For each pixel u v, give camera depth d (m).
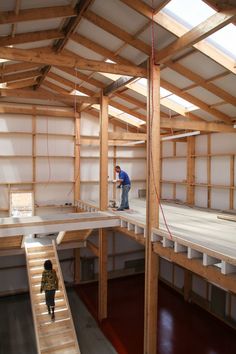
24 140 10.97
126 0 4.92
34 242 9.18
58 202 11.50
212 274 4.63
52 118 11.31
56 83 10.40
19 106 10.84
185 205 10.42
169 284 11.08
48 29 6.42
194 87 7.23
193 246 4.96
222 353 7.13
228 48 5.44
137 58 6.73
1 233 6.68
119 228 8.07
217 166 9.58
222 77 6.32
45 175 11.33
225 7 4.20
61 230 7.30
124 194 8.84
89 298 10.20
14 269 10.53
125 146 12.66
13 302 9.91
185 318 8.81
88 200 11.54
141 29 5.60
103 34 6.29
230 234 5.84
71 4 5.51
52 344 6.78
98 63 5.80
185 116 9.05
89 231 9.33
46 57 5.44
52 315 7.21
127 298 10.16
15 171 10.92
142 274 12.28
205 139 10.09
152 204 6.16
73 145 11.69
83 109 11.07
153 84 5.99
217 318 8.78
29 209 11.27
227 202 9.18
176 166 11.72
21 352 7.25
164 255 5.83
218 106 7.80
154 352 6.11
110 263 11.86
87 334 8.01
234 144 8.90
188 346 7.39
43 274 7.35
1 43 6.14
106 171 8.87
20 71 8.77
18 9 5.12
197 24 5.07
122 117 11.59
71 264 11.43
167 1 4.70
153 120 6.08
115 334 7.91
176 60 6.26
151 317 6.11
